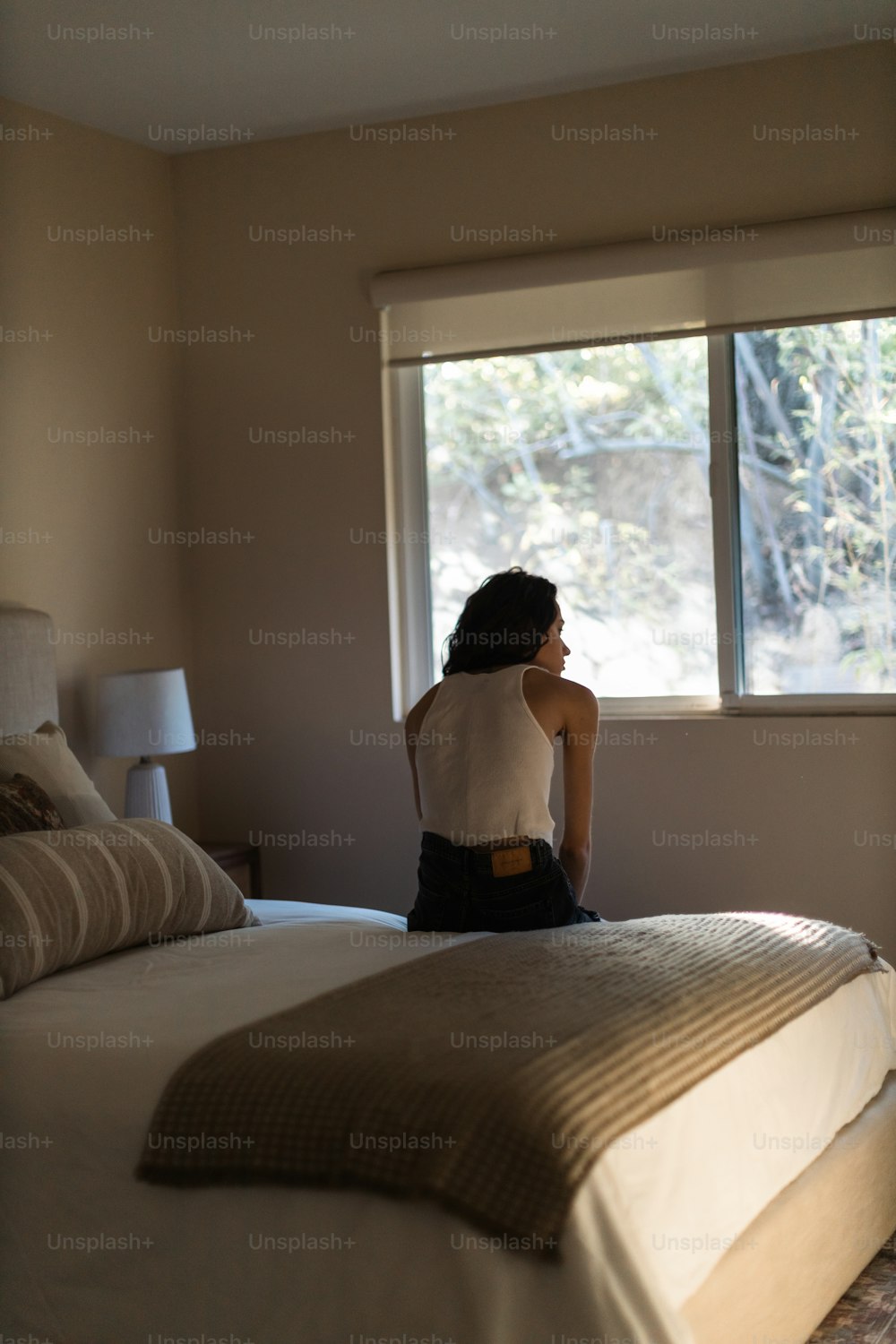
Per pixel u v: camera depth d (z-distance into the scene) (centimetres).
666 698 410
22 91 380
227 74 376
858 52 369
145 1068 202
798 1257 216
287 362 438
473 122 409
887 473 383
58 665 397
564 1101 173
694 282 390
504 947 246
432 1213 171
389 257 422
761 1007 220
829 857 383
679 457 405
